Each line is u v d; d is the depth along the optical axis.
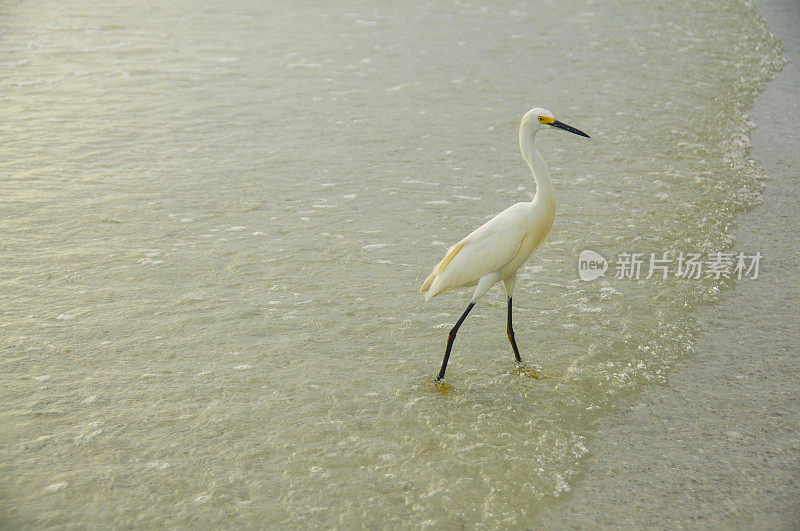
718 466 4.68
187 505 4.20
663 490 4.47
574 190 9.28
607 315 6.47
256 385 5.33
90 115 11.71
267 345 5.85
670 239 7.99
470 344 5.96
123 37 16.84
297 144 10.73
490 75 14.52
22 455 4.55
